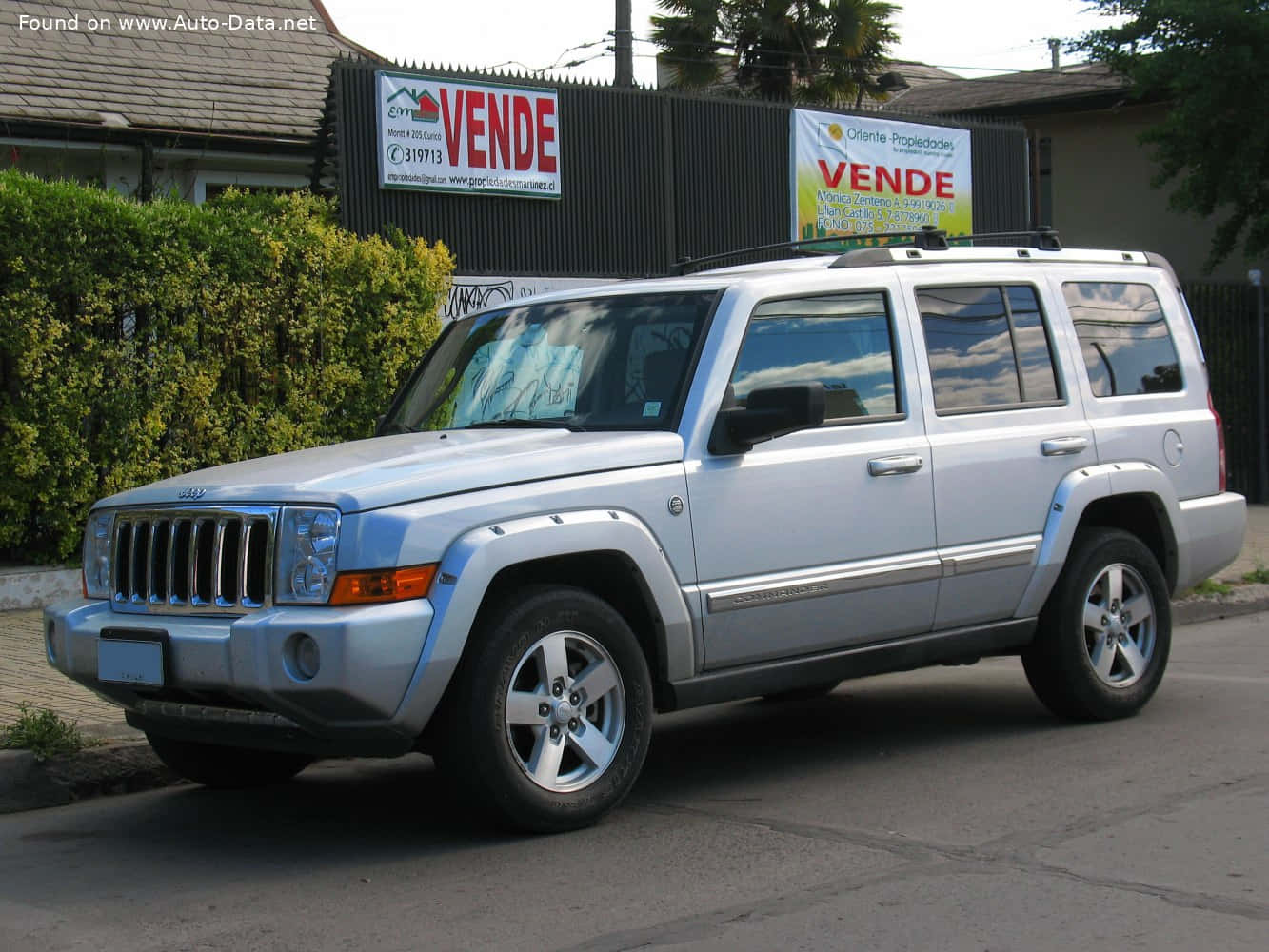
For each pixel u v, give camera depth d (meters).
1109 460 6.96
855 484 5.99
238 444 10.71
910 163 16.52
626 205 14.27
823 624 5.90
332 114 12.78
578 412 5.92
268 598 4.93
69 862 5.23
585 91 13.95
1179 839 5.01
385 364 11.45
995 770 6.12
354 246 11.25
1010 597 6.54
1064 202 27.95
